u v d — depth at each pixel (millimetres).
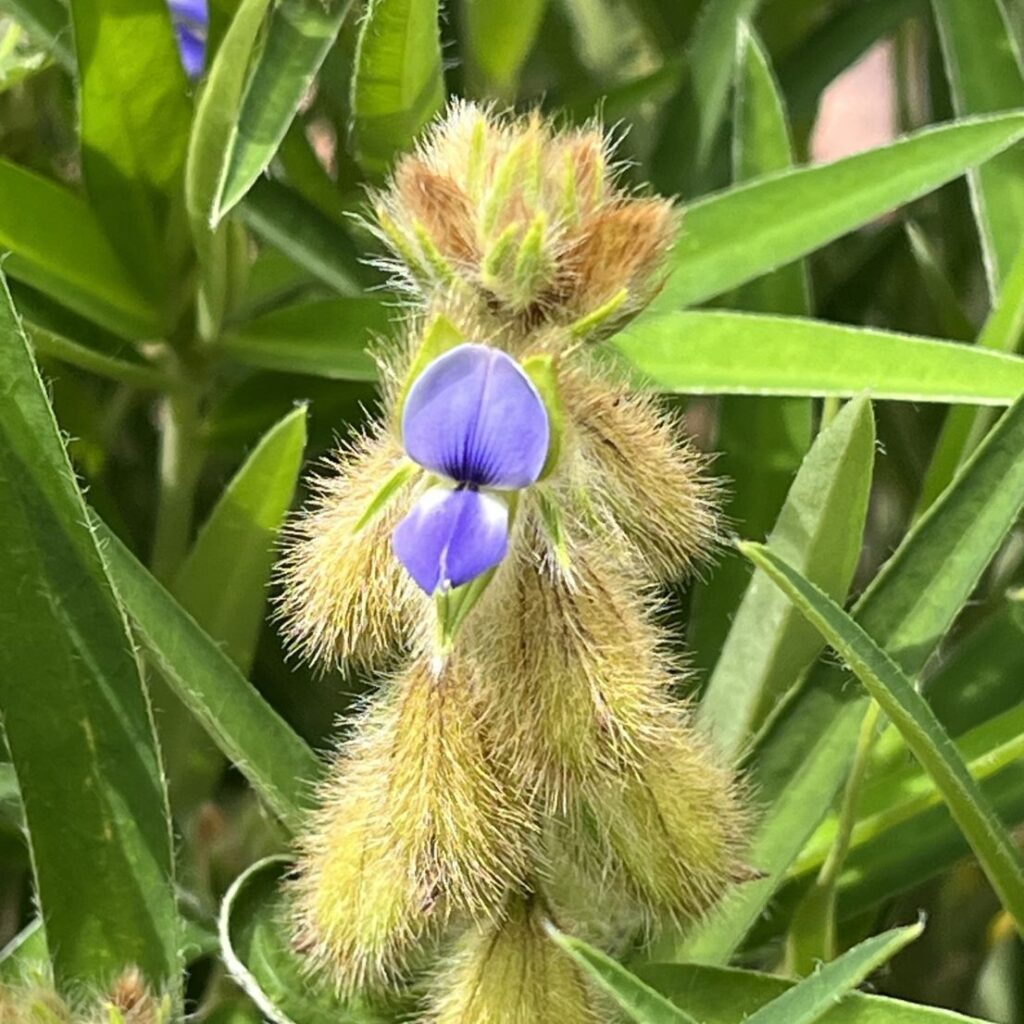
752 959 140
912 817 138
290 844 122
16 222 146
